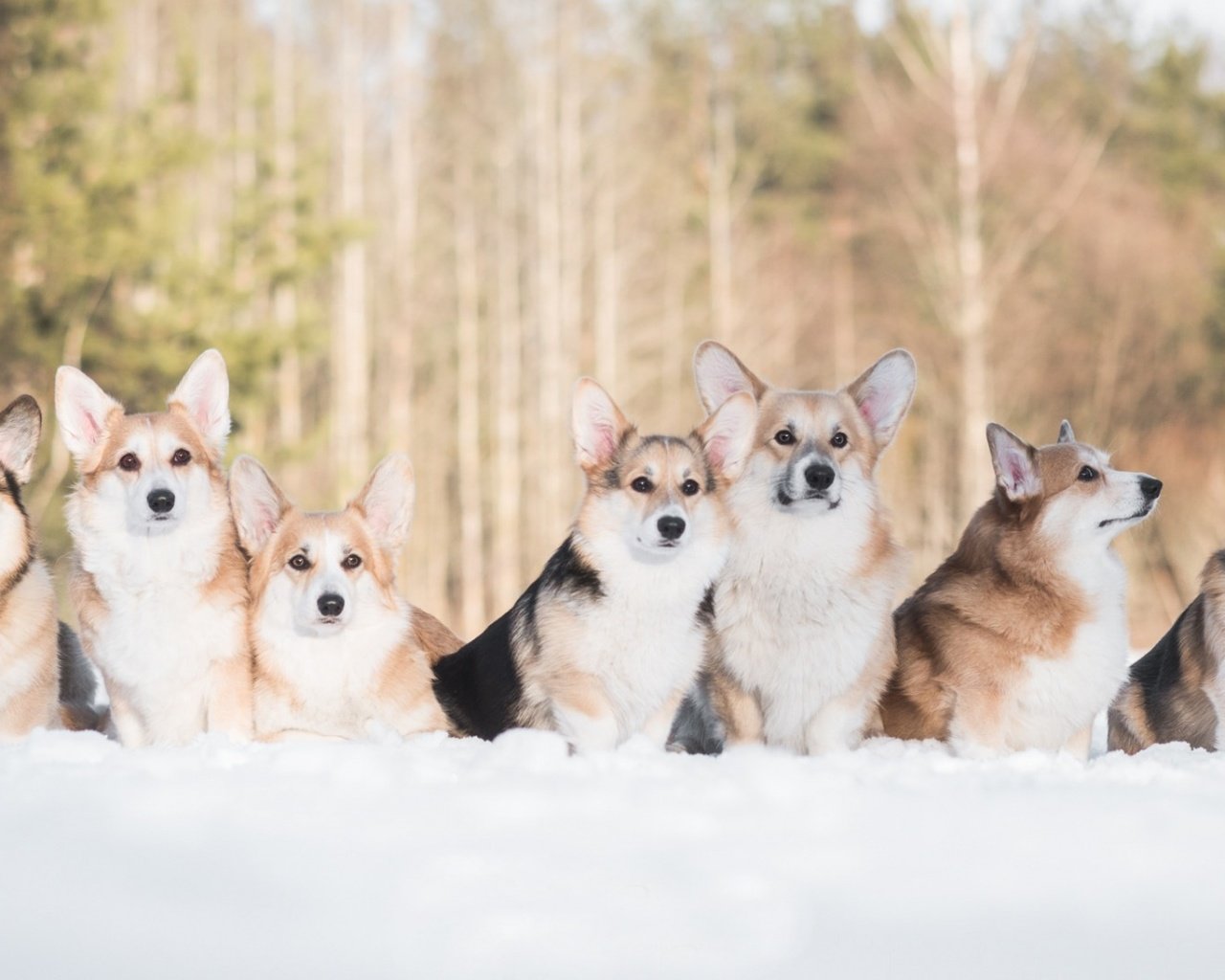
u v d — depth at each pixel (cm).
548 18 4012
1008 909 387
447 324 4162
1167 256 4197
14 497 740
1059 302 4147
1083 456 744
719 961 350
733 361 797
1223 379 4069
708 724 782
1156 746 745
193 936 361
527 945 357
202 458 738
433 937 361
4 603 723
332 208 3850
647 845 436
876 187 4538
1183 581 3584
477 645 800
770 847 438
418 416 4028
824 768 590
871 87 4653
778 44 5234
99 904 381
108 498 722
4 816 462
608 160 4169
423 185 4134
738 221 4725
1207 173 4622
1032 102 4512
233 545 741
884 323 4522
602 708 709
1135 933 371
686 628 719
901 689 779
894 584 755
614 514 709
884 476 4262
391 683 735
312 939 359
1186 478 3978
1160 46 4934
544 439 3828
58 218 2292
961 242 3788
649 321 4384
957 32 3519
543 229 3888
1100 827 468
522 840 439
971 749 741
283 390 3438
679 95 4766
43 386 2348
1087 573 738
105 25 2558
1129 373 4125
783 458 742
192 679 726
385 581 741
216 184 3653
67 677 845
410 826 454
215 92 3788
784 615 740
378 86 4006
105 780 520
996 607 739
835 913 383
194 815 465
